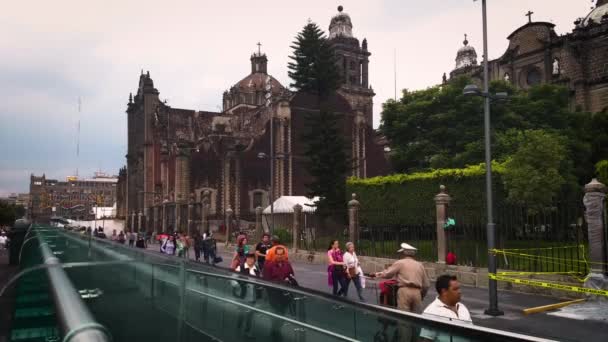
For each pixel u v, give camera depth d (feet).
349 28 363.15
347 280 54.08
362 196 115.75
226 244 155.94
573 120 155.63
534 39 226.79
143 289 13.53
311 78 181.37
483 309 52.08
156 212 255.09
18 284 10.12
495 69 244.22
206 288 14.23
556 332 40.96
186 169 267.80
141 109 377.09
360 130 280.72
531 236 66.90
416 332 11.24
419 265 34.01
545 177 105.09
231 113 370.73
